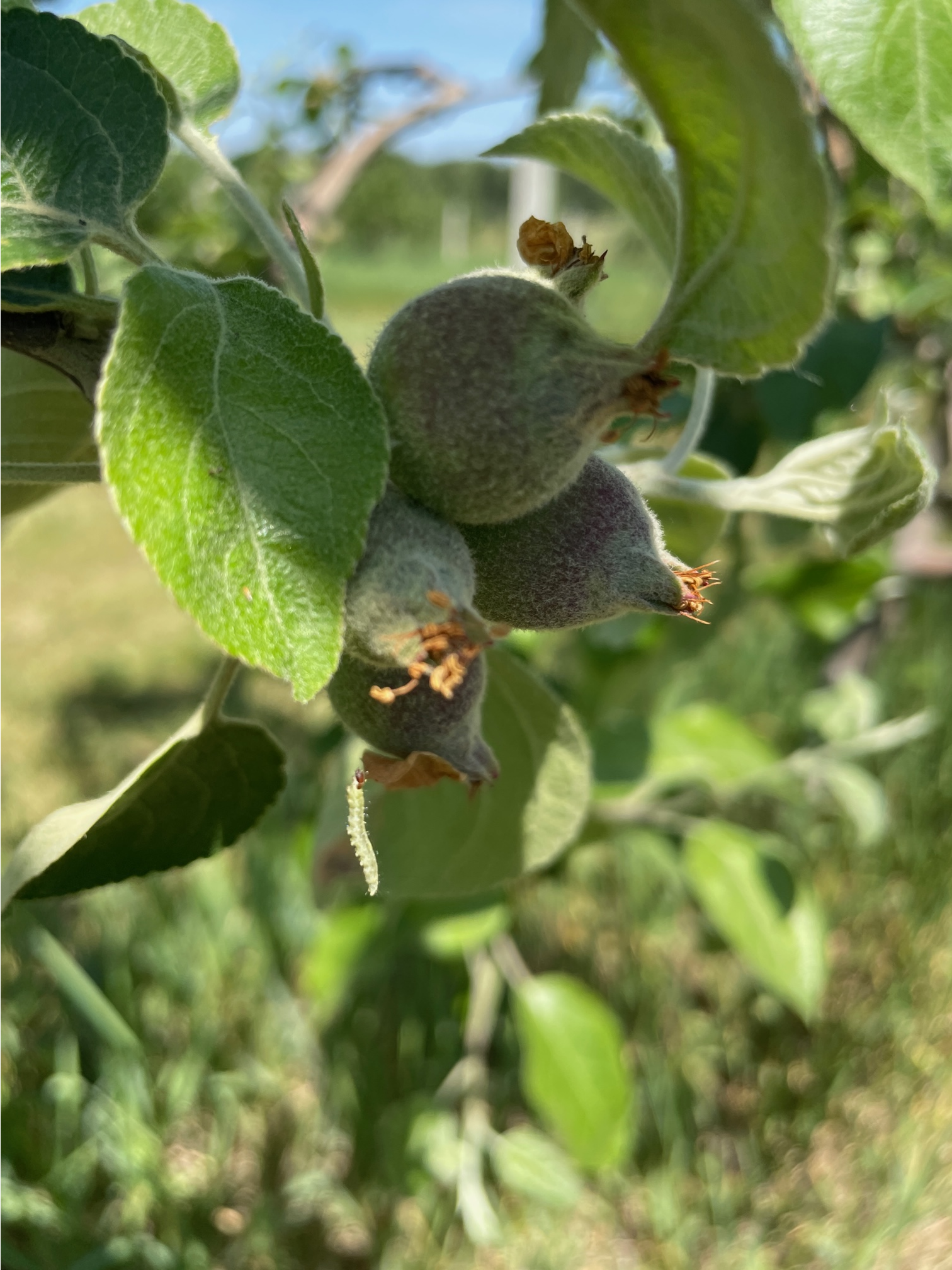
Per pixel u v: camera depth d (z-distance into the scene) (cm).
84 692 63
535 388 8
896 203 28
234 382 8
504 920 27
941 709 43
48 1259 27
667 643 30
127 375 7
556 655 35
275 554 7
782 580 28
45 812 48
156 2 12
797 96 7
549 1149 29
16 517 15
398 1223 31
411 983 36
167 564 7
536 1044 27
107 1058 32
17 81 9
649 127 27
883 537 12
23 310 10
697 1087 34
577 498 9
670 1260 29
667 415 8
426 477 8
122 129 10
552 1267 29
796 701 46
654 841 32
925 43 7
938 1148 30
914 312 26
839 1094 34
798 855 38
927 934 38
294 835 33
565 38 24
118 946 35
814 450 13
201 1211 30
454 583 8
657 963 38
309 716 52
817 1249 29
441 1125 29
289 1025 34
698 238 8
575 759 15
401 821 16
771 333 8
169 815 14
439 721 9
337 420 8
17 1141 29
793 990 26
